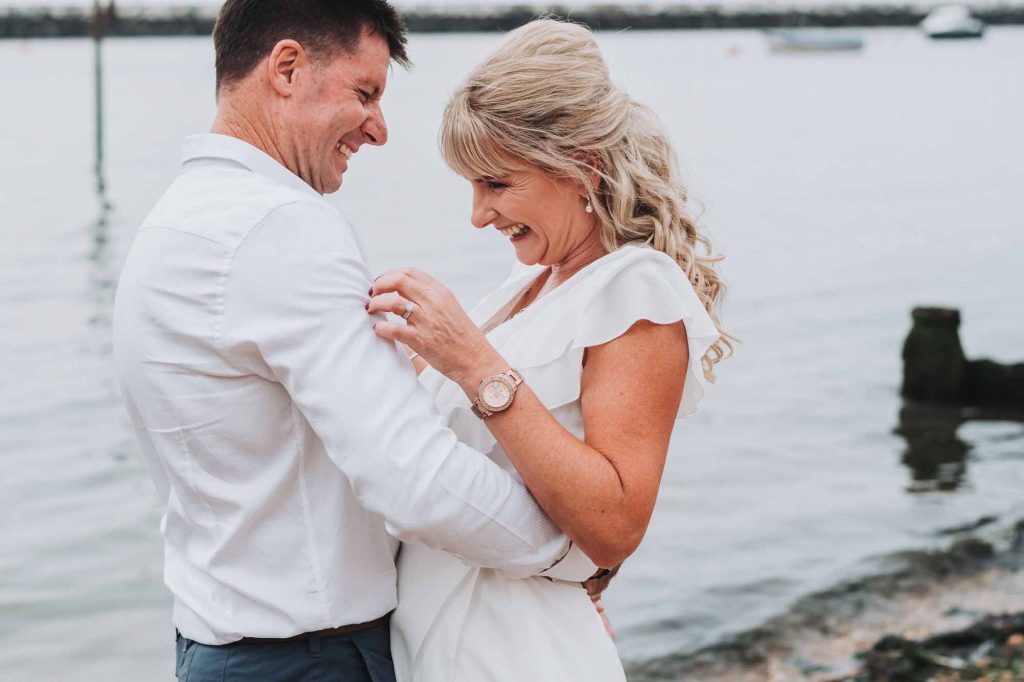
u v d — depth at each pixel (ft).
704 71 220.02
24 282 48.75
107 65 215.72
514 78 5.75
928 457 27.94
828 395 33.99
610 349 5.74
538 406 5.50
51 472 26.27
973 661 15.55
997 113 150.71
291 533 5.60
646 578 20.21
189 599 5.77
